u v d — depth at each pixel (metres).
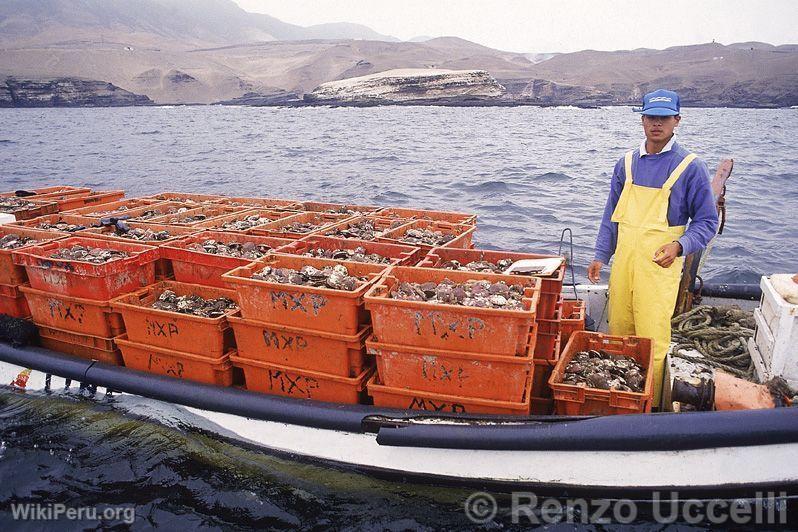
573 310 5.89
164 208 8.93
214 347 4.97
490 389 4.17
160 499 4.73
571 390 4.21
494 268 5.27
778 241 13.34
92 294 5.47
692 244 4.55
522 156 31.91
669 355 4.84
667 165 4.69
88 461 5.17
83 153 34.22
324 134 52.84
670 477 3.90
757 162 29.00
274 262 5.28
